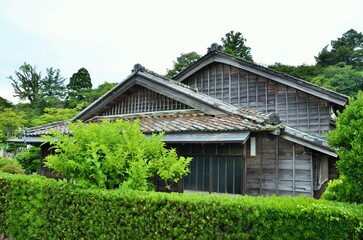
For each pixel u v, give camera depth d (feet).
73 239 15.26
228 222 11.05
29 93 162.71
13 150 78.43
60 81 176.45
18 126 85.20
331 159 30.45
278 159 22.29
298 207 10.19
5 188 19.98
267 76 36.60
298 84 34.22
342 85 98.48
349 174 11.69
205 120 23.25
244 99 39.14
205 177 22.18
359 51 126.82
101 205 14.35
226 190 21.13
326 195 14.19
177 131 22.03
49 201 16.71
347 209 10.00
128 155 16.53
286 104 35.91
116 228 13.71
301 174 21.33
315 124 33.68
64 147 15.60
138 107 31.37
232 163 21.27
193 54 121.80
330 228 9.63
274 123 20.77
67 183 16.51
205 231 11.47
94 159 15.01
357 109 12.18
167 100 29.01
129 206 13.50
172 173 17.04
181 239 11.91
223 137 19.44
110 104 33.17
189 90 26.23
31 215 17.52
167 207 12.45
